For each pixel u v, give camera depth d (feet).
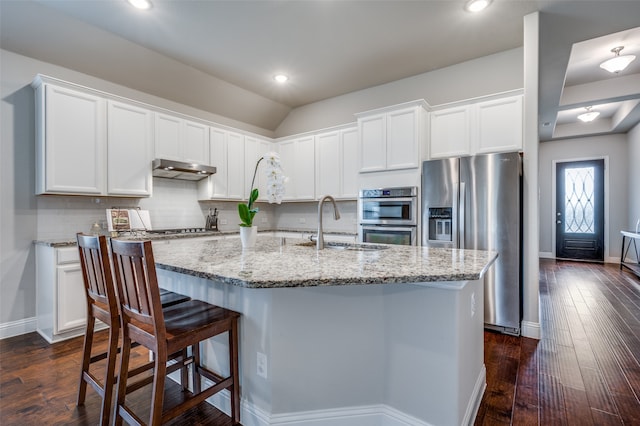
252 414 5.20
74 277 9.14
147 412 5.75
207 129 13.46
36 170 9.64
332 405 5.08
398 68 12.35
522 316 9.36
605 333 9.25
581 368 7.22
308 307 4.99
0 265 9.13
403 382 5.00
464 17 9.07
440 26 9.53
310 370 5.01
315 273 4.20
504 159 9.21
